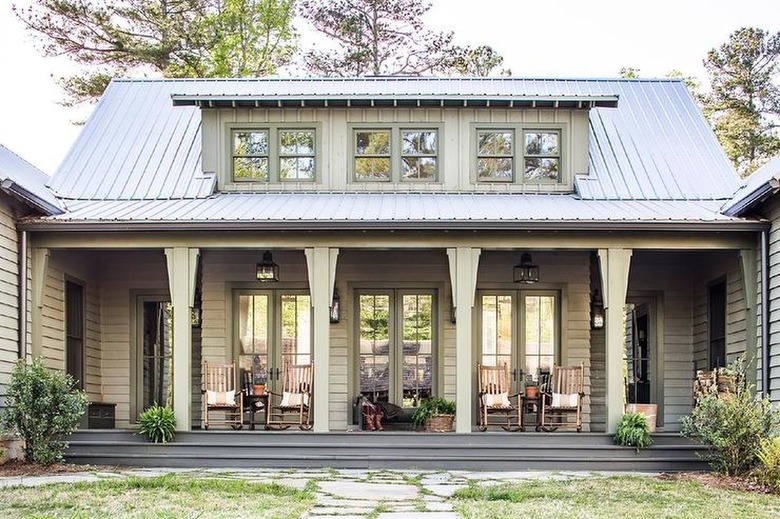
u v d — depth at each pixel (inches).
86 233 518.0
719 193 585.0
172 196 583.8
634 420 496.7
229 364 570.6
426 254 609.0
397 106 605.6
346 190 603.8
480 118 609.3
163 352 665.0
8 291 497.0
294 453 496.1
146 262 639.8
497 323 609.6
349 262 608.7
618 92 690.8
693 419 512.1
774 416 455.2
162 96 696.4
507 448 494.0
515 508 344.5
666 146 636.1
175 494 368.2
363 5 1165.7
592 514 333.7
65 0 1049.5
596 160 620.7
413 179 606.9
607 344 512.4
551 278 609.0
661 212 531.8
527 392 562.6
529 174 608.1
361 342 609.3
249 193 600.7
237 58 1109.7
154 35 1094.4
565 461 490.3
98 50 1079.0
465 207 545.0
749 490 405.4
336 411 593.6
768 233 509.4
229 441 499.8
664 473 471.2
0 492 367.2
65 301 573.9
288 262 609.0
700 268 621.9
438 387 602.2
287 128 609.0
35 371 468.8
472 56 1193.4
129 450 494.9
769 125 1254.3
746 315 519.8
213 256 607.2
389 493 386.3
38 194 506.9
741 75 1264.8
